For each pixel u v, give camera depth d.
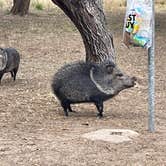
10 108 17.22
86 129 14.41
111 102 18.42
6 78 23.59
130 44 13.47
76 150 12.37
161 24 46.12
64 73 16.11
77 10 19.94
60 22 45.78
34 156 11.95
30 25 43.22
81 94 15.90
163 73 25.02
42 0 58.59
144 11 13.25
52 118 15.94
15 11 48.94
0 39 36.12
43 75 24.30
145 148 12.59
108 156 11.95
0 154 12.10
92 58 20.48
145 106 17.84
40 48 32.78
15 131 14.24
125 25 13.46
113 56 20.69
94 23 20.16
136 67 26.98
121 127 14.69
